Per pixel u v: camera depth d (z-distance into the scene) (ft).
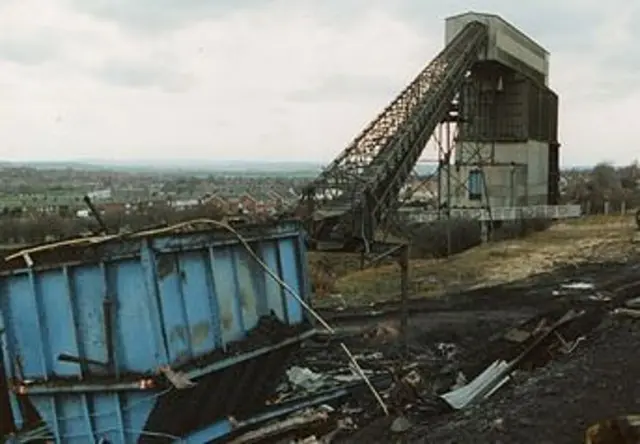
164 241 28.66
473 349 52.75
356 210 60.64
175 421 30.12
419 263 106.83
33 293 29.48
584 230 148.05
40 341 29.63
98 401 29.45
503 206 149.48
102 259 28.60
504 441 29.17
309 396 37.24
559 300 71.10
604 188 250.16
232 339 31.68
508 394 36.91
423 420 36.37
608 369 37.88
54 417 30.17
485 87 152.15
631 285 77.61
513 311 67.05
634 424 25.66
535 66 166.91
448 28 140.77
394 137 82.43
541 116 165.78
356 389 41.16
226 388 31.89
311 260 92.38
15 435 30.55
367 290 82.69
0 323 29.89
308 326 35.65
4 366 30.35
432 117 98.32
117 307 28.73
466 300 74.13
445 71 110.22
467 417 33.83
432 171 124.57
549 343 51.47
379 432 34.73
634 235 132.36
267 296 33.81
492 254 114.01
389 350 52.54
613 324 53.67
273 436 33.78
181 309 29.30
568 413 31.42
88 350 29.22
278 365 34.71
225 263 31.83
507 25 145.07
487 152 152.15
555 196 179.32
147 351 28.43
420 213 127.75
